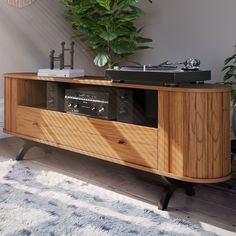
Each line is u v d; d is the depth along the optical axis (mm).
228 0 2506
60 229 1289
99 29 2830
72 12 2840
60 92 2033
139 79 1604
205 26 2664
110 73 1735
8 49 2809
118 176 1915
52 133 2041
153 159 1562
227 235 1280
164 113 1508
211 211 1495
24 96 2264
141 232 1278
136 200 1589
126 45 2900
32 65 2971
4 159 2211
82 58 3250
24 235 1244
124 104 1694
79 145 1894
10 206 1474
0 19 2738
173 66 1730
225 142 1497
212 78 2654
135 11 2812
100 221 1358
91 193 1656
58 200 1556
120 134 1686
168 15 2906
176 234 1269
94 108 1820
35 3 2938
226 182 1849
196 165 1449
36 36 2969
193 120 1435
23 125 2219
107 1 2650
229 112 1518
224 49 2564
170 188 1526
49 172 1947
